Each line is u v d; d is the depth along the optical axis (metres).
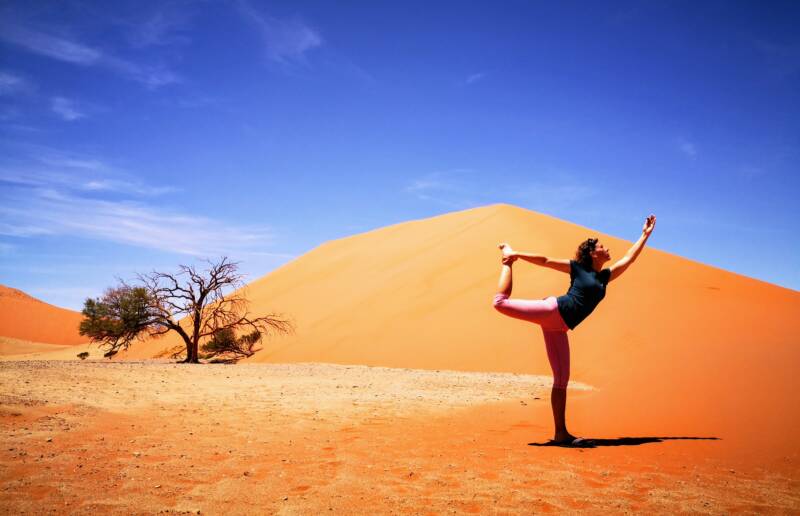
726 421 6.25
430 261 33.16
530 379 15.73
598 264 5.60
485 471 4.65
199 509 3.68
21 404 7.40
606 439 5.85
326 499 3.92
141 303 27.11
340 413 8.20
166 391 10.59
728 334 15.83
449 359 21.58
